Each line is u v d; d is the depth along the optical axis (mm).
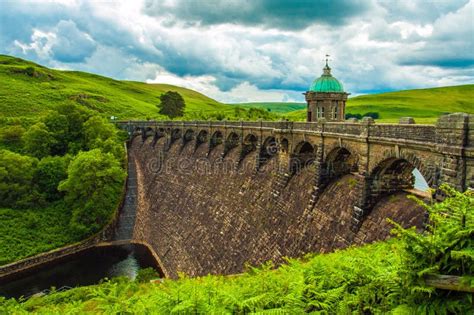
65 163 91312
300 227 42688
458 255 10344
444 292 11242
